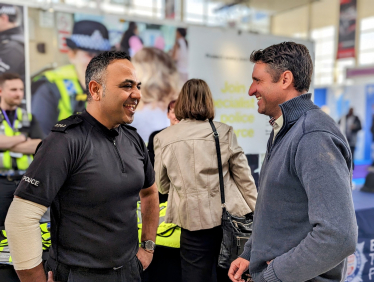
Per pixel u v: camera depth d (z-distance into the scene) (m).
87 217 0.92
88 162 0.91
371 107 6.76
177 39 2.90
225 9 7.17
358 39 7.91
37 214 0.85
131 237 1.03
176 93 2.95
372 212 2.05
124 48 2.68
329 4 8.14
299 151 0.79
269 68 0.91
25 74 2.32
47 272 0.97
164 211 1.92
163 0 6.48
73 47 2.48
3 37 2.22
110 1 5.81
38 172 0.84
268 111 0.96
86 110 1.00
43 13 2.35
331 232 0.70
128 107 0.95
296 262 0.76
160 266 1.59
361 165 5.96
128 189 0.99
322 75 8.64
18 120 2.32
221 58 3.13
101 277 0.96
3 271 1.26
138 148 1.13
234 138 1.52
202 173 1.42
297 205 0.83
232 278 1.12
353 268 2.00
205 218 1.40
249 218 1.51
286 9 8.02
